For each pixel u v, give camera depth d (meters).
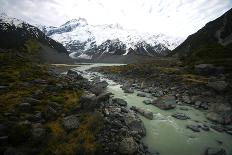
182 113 23.16
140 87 41.84
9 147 10.55
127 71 71.06
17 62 51.81
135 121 18.09
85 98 20.48
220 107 22.86
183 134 17.14
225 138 16.42
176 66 60.56
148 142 15.42
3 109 15.96
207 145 15.13
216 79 36.06
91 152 12.32
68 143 13.01
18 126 12.49
